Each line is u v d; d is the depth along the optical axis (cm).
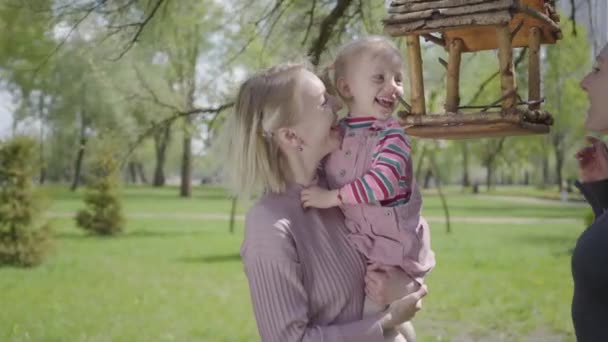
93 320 881
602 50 192
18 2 579
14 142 1421
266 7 682
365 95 204
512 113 182
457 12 188
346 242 200
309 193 197
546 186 5866
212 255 1544
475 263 1377
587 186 198
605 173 199
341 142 208
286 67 203
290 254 188
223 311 932
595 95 191
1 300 1017
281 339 185
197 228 2212
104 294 1069
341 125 212
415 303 196
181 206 3344
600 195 196
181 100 706
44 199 1434
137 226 2258
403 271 197
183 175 4275
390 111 206
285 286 186
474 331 804
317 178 206
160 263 1419
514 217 2705
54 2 585
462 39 207
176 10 658
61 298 1036
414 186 208
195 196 4459
